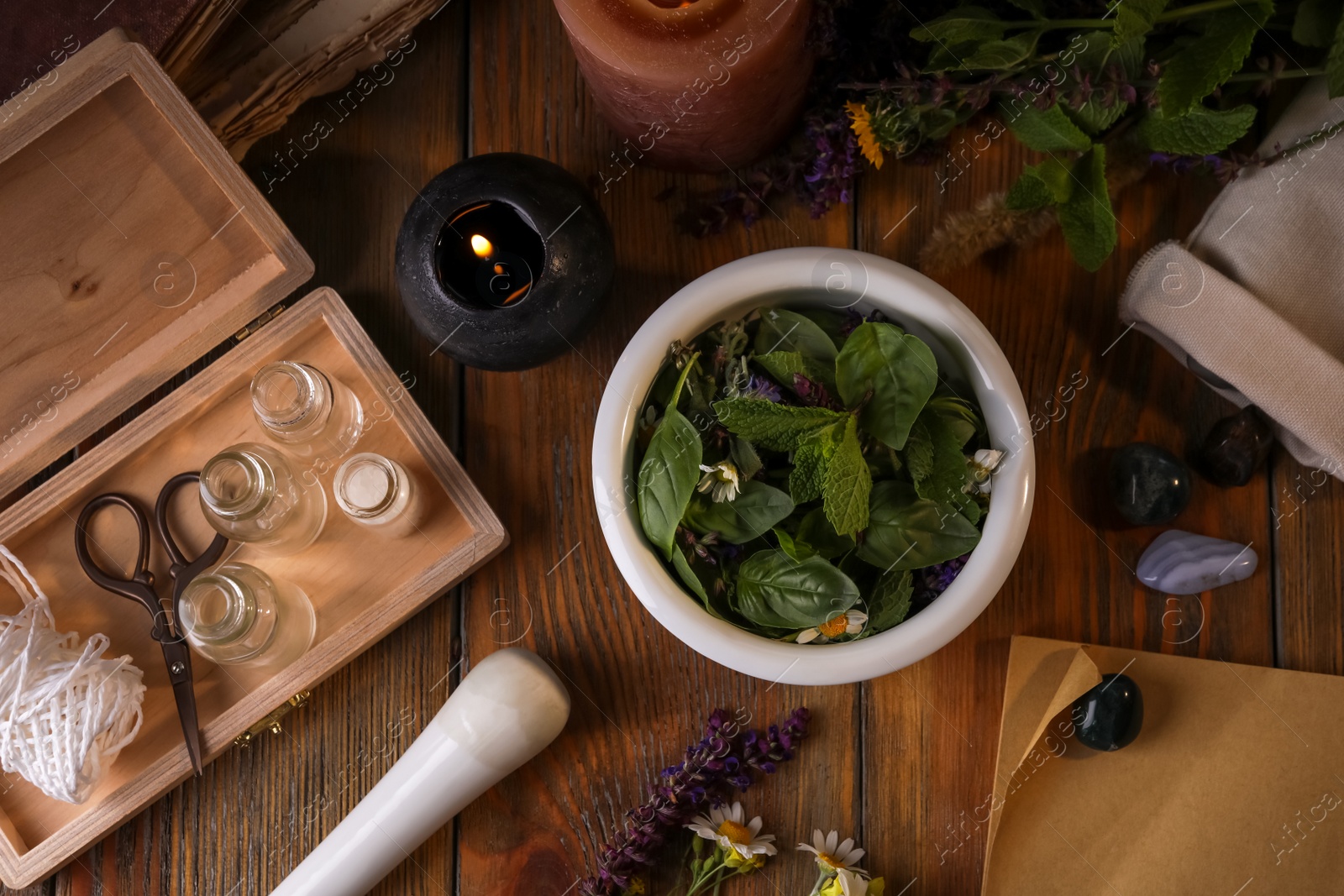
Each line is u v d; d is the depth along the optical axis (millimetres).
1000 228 669
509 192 629
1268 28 654
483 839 695
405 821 661
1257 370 656
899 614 630
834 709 692
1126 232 692
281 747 697
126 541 683
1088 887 681
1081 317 692
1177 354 681
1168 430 691
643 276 699
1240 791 679
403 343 699
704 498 622
